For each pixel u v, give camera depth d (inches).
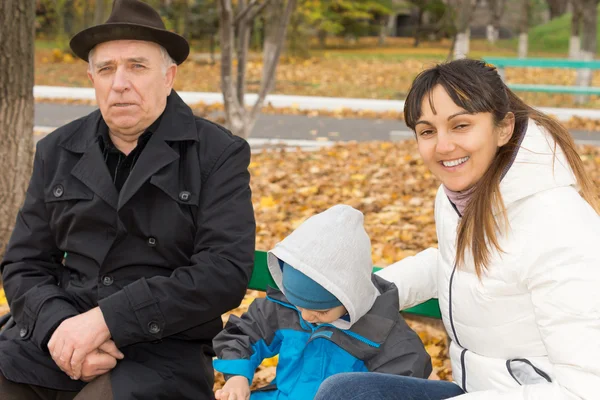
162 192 102.0
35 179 108.5
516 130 80.4
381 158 353.7
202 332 105.3
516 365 80.0
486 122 78.5
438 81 79.1
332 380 86.1
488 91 77.7
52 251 109.6
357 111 546.9
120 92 101.3
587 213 75.2
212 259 99.0
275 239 231.8
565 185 76.5
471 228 79.9
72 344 94.2
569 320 70.3
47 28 1185.4
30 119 184.7
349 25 1357.0
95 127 108.0
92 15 946.1
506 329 79.4
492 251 77.8
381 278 99.8
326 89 705.6
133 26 100.5
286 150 390.0
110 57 101.9
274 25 638.5
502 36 1638.8
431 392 87.8
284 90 688.4
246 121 317.4
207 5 1016.2
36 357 100.8
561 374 70.6
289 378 96.1
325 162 350.0
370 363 93.5
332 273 88.7
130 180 100.7
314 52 1139.3
